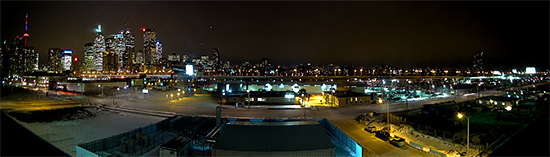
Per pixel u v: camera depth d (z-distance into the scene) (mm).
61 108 71500
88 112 67375
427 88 157500
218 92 101062
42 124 55969
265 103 76000
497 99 73938
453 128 47812
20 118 60188
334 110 67812
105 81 108312
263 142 31484
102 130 52094
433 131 46344
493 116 61312
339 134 45844
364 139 43625
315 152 30484
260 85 106688
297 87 104125
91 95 96938
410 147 39719
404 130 47844
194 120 59312
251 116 59750
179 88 97875
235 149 30266
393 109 69500
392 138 43500
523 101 71000
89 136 48312
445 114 62219
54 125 55375
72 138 46906
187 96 94875
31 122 57250
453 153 36062
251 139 32031
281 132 33406
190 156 37125
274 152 29859
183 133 50031
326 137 32875
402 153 37344
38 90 114875
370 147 39750
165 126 54625
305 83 108375
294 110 67562
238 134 33000
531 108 62406
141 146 41469
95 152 37188
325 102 83562
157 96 85312
